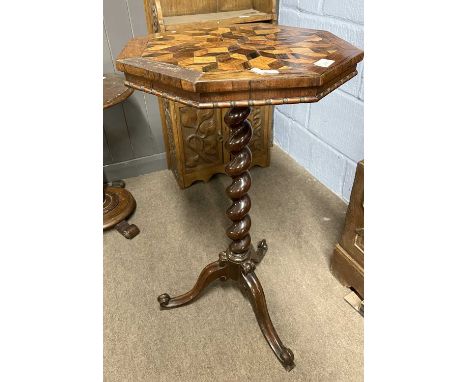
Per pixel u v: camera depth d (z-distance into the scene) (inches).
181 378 40.2
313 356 41.9
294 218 63.0
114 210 62.6
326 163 69.7
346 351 42.4
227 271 45.1
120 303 48.8
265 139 73.7
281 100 26.4
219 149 70.4
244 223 41.2
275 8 61.2
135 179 74.6
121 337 44.5
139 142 72.7
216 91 25.3
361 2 51.8
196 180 71.9
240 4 66.5
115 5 58.1
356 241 45.9
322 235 59.3
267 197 68.2
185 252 56.7
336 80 28.9
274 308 47.4
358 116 58.3
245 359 41.9
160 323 46.1
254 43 33.6
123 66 28.9
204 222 62.8
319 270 52.9
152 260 55.3
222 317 46.9
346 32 56.2
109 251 57.0
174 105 61.3
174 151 68.5
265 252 55.1
